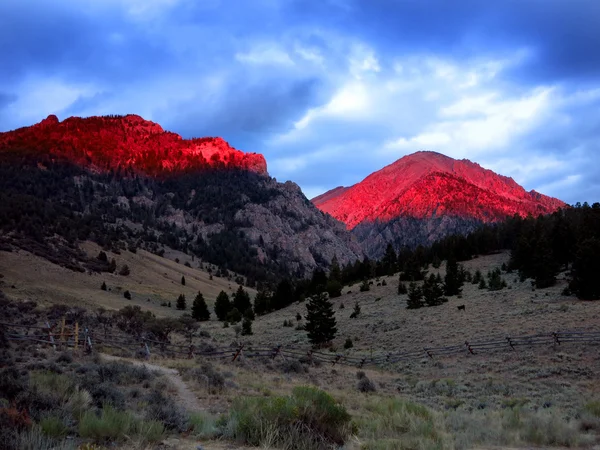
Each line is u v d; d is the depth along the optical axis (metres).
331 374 34.41
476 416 15.42
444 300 73.88
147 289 157.88
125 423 9.39
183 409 12.73
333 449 9.05
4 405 8.48
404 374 38.41
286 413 9.73
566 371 30.31
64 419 9.08
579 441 11.09
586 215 85.75
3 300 53.50
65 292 107.56
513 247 108.38
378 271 127.62
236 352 35.53
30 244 150.88
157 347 38.22
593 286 52.94
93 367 19.77
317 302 62.25
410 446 9.47
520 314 52.16
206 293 186.38
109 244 198.62
